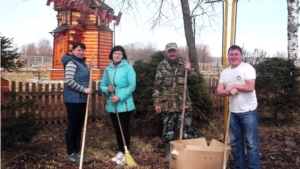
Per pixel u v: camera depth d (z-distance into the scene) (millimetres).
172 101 4578
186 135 4629
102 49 19219
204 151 3828
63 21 19109
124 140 4625
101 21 19062
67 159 4773
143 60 6430
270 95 7586
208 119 6133
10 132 4598
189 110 4660
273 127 7477
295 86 7523
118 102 4621
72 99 4504
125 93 4586
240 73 3949
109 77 4688
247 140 3996
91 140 6008
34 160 4695
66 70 4441
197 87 5914
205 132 6746
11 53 4762
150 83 5980
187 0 8641
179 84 4609
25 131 4695
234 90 3883
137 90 6102
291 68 7469
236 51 3965
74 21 18766
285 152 5438
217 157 3850
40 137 6172
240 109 3984
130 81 4652
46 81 16656
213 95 8734
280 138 6488
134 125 6320
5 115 4633
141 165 4676
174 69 4641
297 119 8312
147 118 6012
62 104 7781
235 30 4930
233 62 3992
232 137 4113
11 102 4641
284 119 7730
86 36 18812
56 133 6613
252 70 3936
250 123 3947
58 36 19812
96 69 18438
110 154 5129
